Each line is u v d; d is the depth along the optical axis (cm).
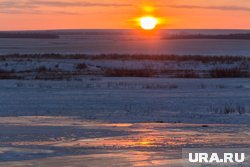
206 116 2152
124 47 12106
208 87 3628
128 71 4941
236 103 2692
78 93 3164
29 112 2284
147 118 2083
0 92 3209
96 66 5497
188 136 1569
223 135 1591
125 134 1612
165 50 10350
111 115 2184
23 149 1343
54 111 2325
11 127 1778
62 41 17650
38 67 5188
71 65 5347
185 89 3462
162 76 4678
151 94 3116
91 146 1384
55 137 1553
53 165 1143
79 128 1755
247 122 1967
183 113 2259
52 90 3362
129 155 1257
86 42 16525
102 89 3441
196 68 5597
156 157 1233
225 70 4944
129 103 2655
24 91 3284
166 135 1588
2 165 1142
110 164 1152
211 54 8588
